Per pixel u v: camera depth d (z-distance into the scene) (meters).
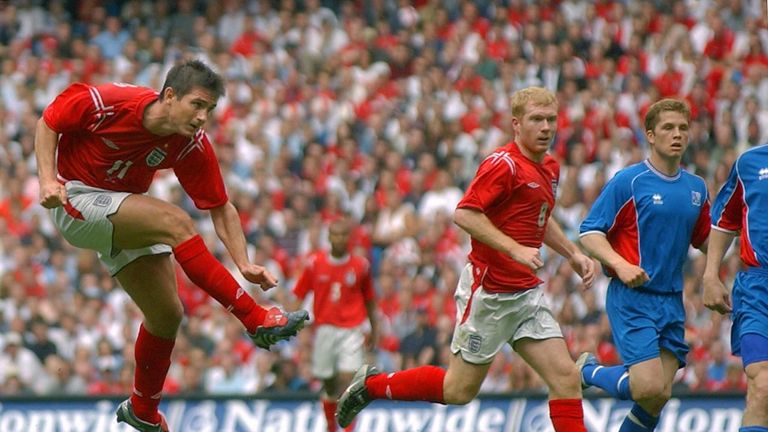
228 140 62.72
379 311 52.16
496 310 26.83
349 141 61.75
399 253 55.41
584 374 29.62
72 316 52.28
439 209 55.91
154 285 24.72
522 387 46.16
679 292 28.62
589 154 60.81
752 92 66.06
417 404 40.88
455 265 53.72
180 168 24.52
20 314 52.25
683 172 28.58
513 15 70.25
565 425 26.38
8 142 63.06
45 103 66.12
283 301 52.72
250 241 57.25
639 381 27.83
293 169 61.75
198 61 22.94
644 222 28.06
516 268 26.70
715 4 70.19
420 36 70.00
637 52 67.81
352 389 29.09
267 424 41.09
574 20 69.06
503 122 62.56
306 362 49.47
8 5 72.88
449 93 64.88
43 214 57.94
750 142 62.69
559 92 64.38
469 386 27.58
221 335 51.34
